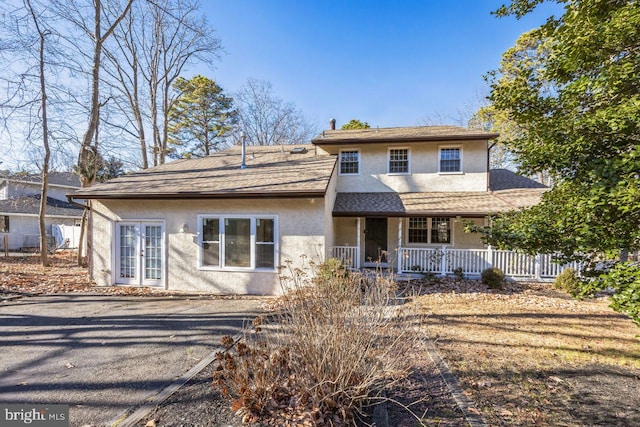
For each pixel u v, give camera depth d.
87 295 9.20
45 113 14.92
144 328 6.21
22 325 6.38
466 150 13.41
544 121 4.43
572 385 3.92
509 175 16.25
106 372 4.30
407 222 13.30
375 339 4.08
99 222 10.73
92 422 3.17
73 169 15.96
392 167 14.02
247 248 9.72
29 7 13.77
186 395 3.64
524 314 7.12
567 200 4.20
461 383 3.96
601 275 3.35
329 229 10.70
